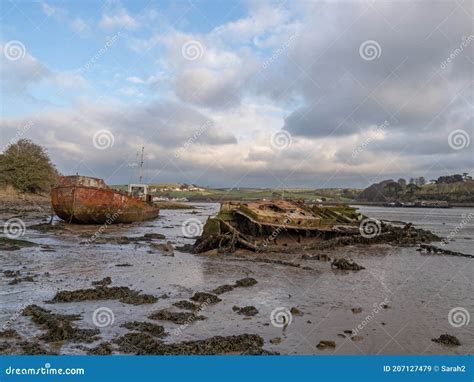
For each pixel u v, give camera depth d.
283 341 10.27
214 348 9.47
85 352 9.09
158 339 10.06
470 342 10.62
